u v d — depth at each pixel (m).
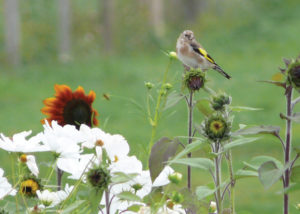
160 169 3.47
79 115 4.57
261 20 39.97
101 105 23.84
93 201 3.12
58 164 3.48
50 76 31.56
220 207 3.44
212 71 30.56
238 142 3.28
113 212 3.52
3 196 3.39
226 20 41.03
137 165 3.38
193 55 8.33
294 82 3.09
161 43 39.59
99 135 3.42
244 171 3.39
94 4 40.75
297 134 18.33
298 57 3.21
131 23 40.34
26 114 23.53
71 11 38.84
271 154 16.64
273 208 11.54
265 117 22.75
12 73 31.61
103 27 38.38
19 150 3.42
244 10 41.59
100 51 38.34
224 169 14.55
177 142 3.55
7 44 32.72
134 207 3.47
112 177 3.18
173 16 44.28
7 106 25.08
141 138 17.08
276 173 2.96
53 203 3.42
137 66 33.16
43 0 38.16
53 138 3.42
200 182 13.41
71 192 3.34
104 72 31.83
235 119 22.50
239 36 38.44
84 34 38.91
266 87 27.25
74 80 30.92
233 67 32.25
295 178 3.19
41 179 3.48
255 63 33.03
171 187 3.47
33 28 36.97
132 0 41.12
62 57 35.06
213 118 3.40
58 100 4.55
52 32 37.09
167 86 4.66
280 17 40.62
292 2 41.75
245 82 28.25
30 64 35.22
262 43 37.12
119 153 3.40
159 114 4.59
